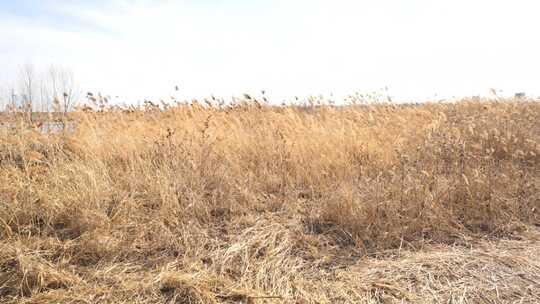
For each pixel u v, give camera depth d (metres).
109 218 3.42
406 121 7.15
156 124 6.36
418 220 3.68
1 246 2.92
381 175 4.70
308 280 2.81
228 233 3.47
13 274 2.66
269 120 6.59
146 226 3.40
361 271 2.95
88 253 3.02
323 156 4.98
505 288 2.71
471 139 6.12
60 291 2.54
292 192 4.40
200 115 6.70
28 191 3.51
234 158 5.06
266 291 2.64
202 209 3.76
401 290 2.67
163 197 3.69
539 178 4.98
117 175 4.25
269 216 3.83
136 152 4.71
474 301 2.57
